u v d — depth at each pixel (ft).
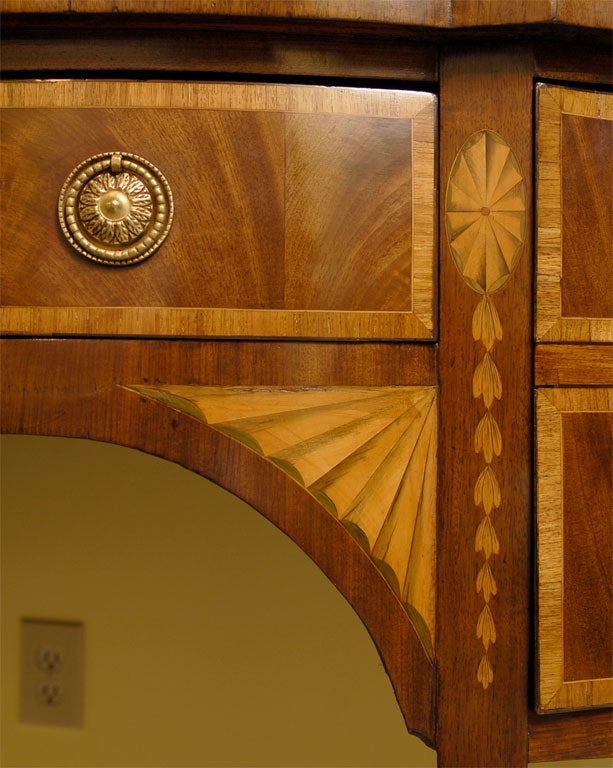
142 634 2.84
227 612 2.82
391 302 1.59
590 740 1.69
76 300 1.55
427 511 1.62
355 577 1.61
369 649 2.79
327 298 1.58
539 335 1.63
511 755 1.63
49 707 2.88
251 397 1.58
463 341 1.61
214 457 1.58
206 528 2.82
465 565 1.62
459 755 1.62
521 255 1.63
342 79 1.59
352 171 1.57
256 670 2.81
